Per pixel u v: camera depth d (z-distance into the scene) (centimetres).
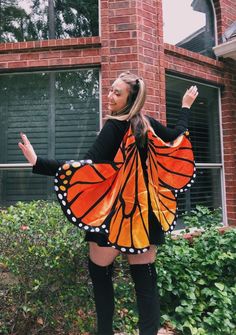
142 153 192
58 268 262
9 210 303
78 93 439
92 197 183
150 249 192
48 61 431
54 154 437
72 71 440
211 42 531
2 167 435
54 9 453
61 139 438
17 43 433
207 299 332
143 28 424
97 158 183
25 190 434
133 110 188
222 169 516
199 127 504
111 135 185
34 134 440
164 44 448
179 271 325
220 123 521
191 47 509
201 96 510
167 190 207
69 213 178
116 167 182
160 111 428
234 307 324
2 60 436
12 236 265
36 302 261
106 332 188
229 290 331
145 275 189
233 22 545
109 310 190
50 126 439
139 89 192
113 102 194
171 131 212
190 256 341
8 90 445
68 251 263
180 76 475
